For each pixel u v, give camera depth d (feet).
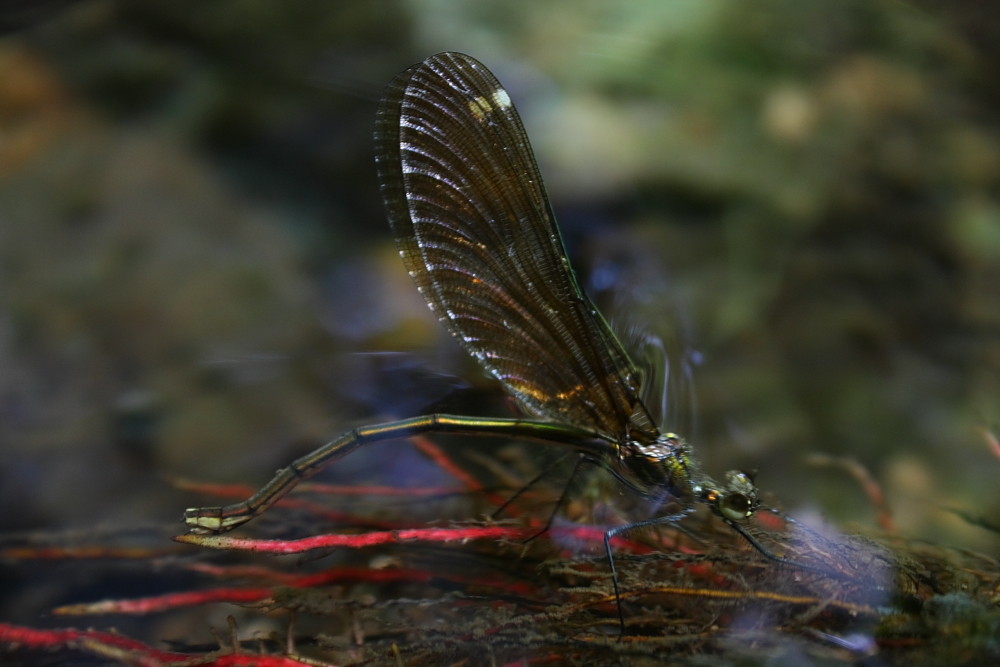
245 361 0.99
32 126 1.14
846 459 0.96
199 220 1.07
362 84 1.22
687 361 0.95
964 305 1.05
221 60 1.24
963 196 1.15
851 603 0.83
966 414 1.01
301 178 1.13
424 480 0.90
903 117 1.24
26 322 1.01
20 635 0.84
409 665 0.83
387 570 0.87
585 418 0.86
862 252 1.08
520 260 0.85
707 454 0.98
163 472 0.95
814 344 1.03
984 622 0.81
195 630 0.88
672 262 1.06
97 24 1.25
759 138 1.20
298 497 0.89
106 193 1.07
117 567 0.90
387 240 1.07
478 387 0.93
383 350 0.98
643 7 1.32
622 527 0.85
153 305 1.02
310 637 0.85
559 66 1.26
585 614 0.84
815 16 1.35
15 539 0.90
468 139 0.85
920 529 0.96
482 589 0.86
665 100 1.23
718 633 0.83
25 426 0.97
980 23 1.39
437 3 1.30
